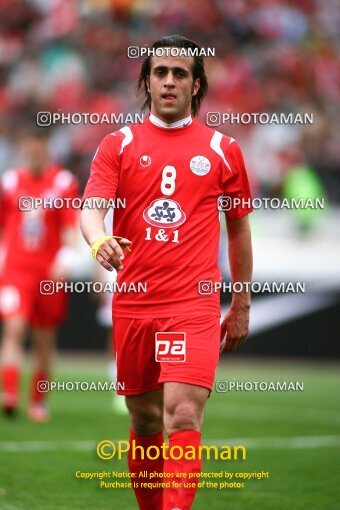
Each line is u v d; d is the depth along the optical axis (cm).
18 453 2319
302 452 2442
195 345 1405
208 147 1484
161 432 1552
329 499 1836
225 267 4712
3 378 3056
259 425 3008
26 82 6012
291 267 5294
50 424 2912
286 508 1748
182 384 1379
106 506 1741
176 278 1447
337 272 5278
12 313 3069
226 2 6100
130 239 1471
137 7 6081
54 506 1725
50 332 3125
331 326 5262
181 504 1345
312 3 6269
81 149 5641
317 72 6072
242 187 1518
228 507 1758
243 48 6059
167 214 1459
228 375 4603
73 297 5262
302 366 5184
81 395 3900
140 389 1505
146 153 1467
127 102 5819
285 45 6103
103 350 5269
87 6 6122
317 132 5797
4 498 1781
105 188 1452
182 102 1475
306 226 5303
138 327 1459
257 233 5316
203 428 2912
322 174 5441
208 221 1475
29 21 6228
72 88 5897
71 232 3116
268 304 5269
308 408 3572
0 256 3119
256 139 5669
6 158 5738
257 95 5894
